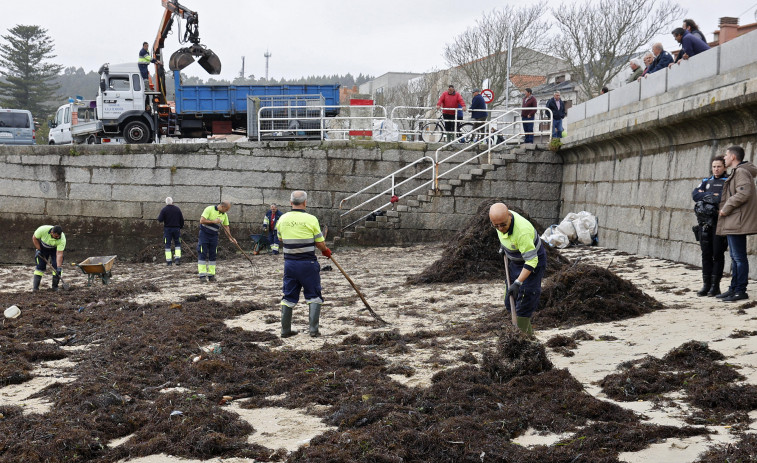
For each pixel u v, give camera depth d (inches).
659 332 268.2
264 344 294.4
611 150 615.5
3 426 182.5
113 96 889.5
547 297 325.7
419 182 789.2
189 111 913.5
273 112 889.5
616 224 604.4
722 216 317.7
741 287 317.4
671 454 146.7
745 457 138.0
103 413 189.0
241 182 781.9
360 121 880.9
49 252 514.3
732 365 208.4
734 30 1282.0
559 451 150.6
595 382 208.1
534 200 770.2
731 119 398.0
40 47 3329.2
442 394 194.5
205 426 174.1
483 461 148.5
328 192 784.9
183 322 329.4
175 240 709.3
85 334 332.2
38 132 3016.7
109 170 784.3
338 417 183.8
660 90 506.0
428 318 345.7
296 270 307.6
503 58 1758.1
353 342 289.3
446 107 839.7
